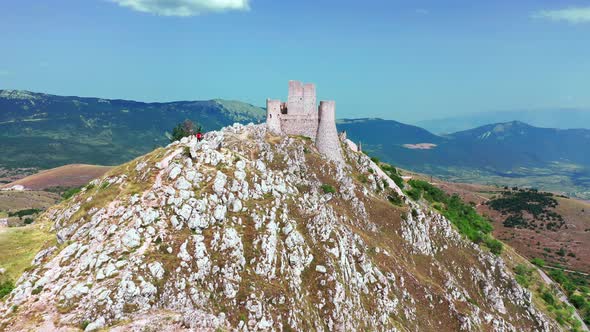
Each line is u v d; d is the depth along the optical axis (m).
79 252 84.62
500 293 156.62
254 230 98.56
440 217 173.12
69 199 120.19
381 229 149.75
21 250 97.44
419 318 118.50
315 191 150.38
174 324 72.31
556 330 153.00
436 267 146.50
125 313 73.06
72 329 68.62
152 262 80.88
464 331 121.50
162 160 108.69
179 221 91.50
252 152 163.12
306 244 106.31
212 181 103.19
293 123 188.25
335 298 98.25
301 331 86.50
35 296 76.56
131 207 93.56
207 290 83.38
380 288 114.19
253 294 86.06
